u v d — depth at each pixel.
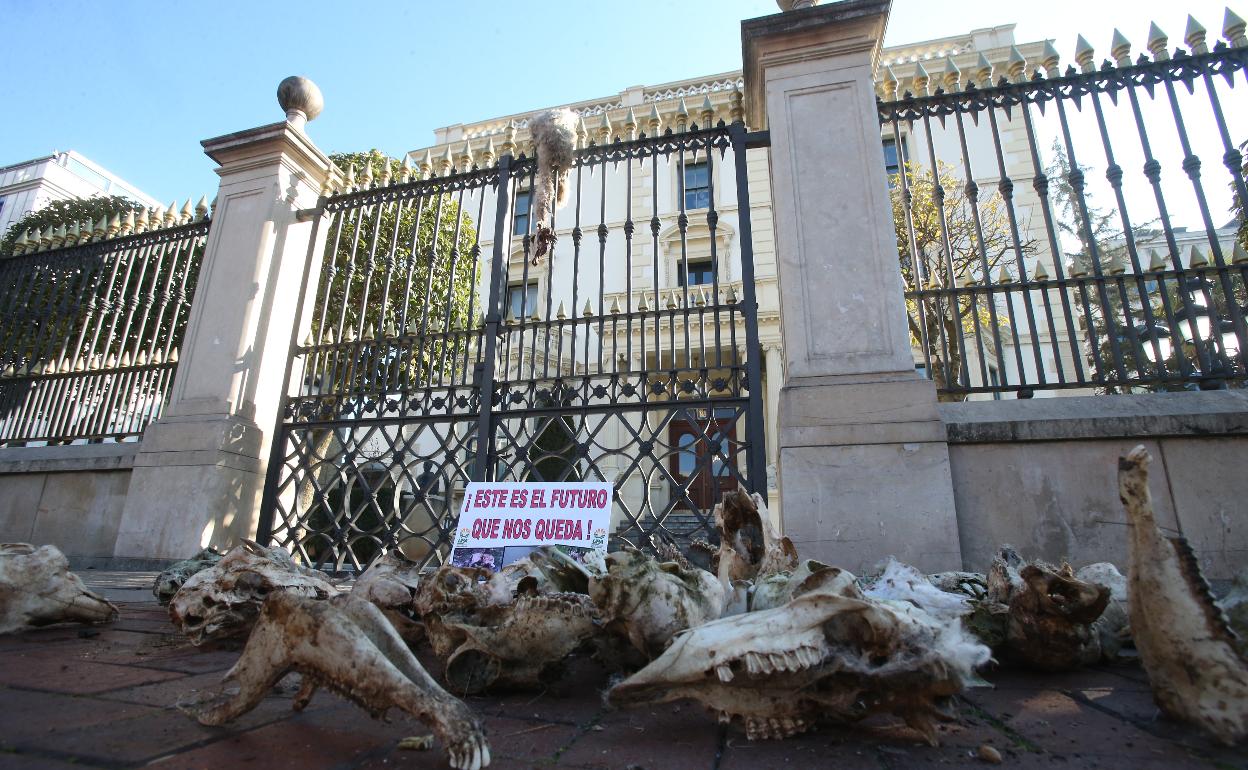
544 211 4.48
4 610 2.51
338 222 5.22
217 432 4.32
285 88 5.42
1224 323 3.39
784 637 1.26
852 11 4.07
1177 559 1.33
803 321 3.54
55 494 4.75
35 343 5.59
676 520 9.28
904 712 1.26
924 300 3.72
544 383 4.09
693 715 1.53
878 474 3.16
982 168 11.46
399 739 1.29
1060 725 1.40
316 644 1.21
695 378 3.86
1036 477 3.12
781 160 3.90
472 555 3.26
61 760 1.12
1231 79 3.57
